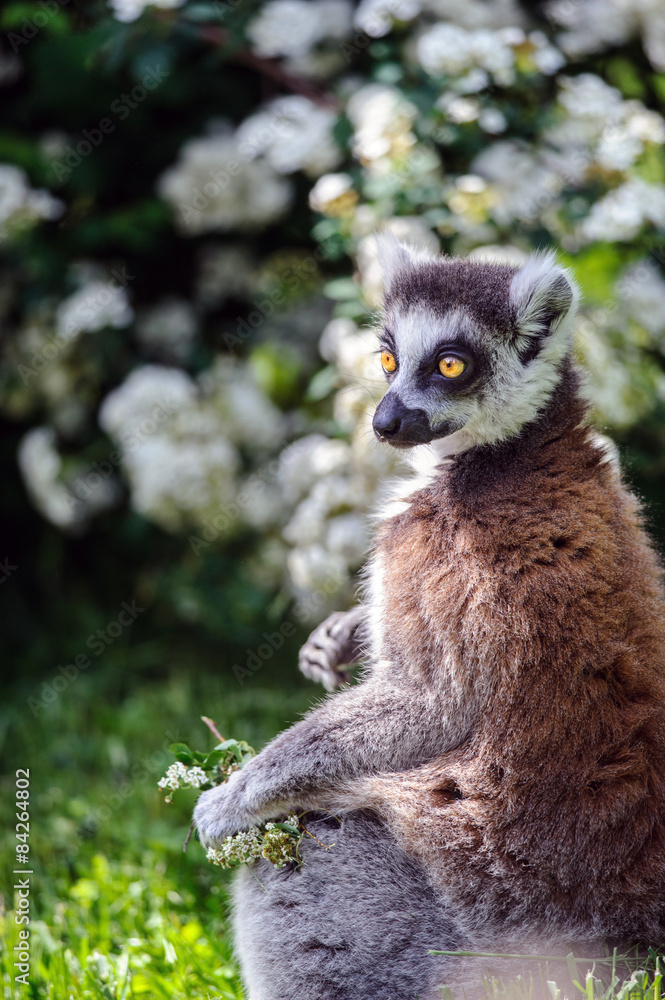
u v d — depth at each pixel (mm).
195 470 8297
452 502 4938
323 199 7680
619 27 8000
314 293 8953
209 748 7875
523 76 7672
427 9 7918
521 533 4641
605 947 4309
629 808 4262
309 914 4656
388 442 5148
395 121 7516
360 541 7531
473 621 4520
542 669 4402
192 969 5258
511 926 4355
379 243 5840
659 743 4395
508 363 5078
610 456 5188
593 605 4480
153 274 9516
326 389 7715
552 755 4332
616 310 7570
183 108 9227
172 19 7859
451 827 4379
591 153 7586
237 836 4664
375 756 4594
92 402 9469
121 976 5172
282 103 8117
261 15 7984
